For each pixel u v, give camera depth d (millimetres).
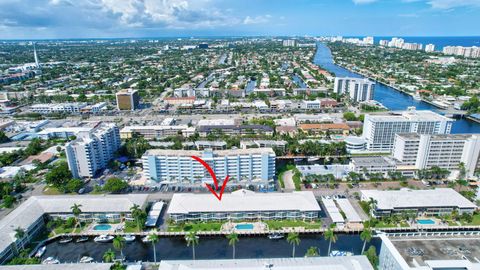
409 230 188750
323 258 138750
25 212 188875
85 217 196750
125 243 182250
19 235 165750
